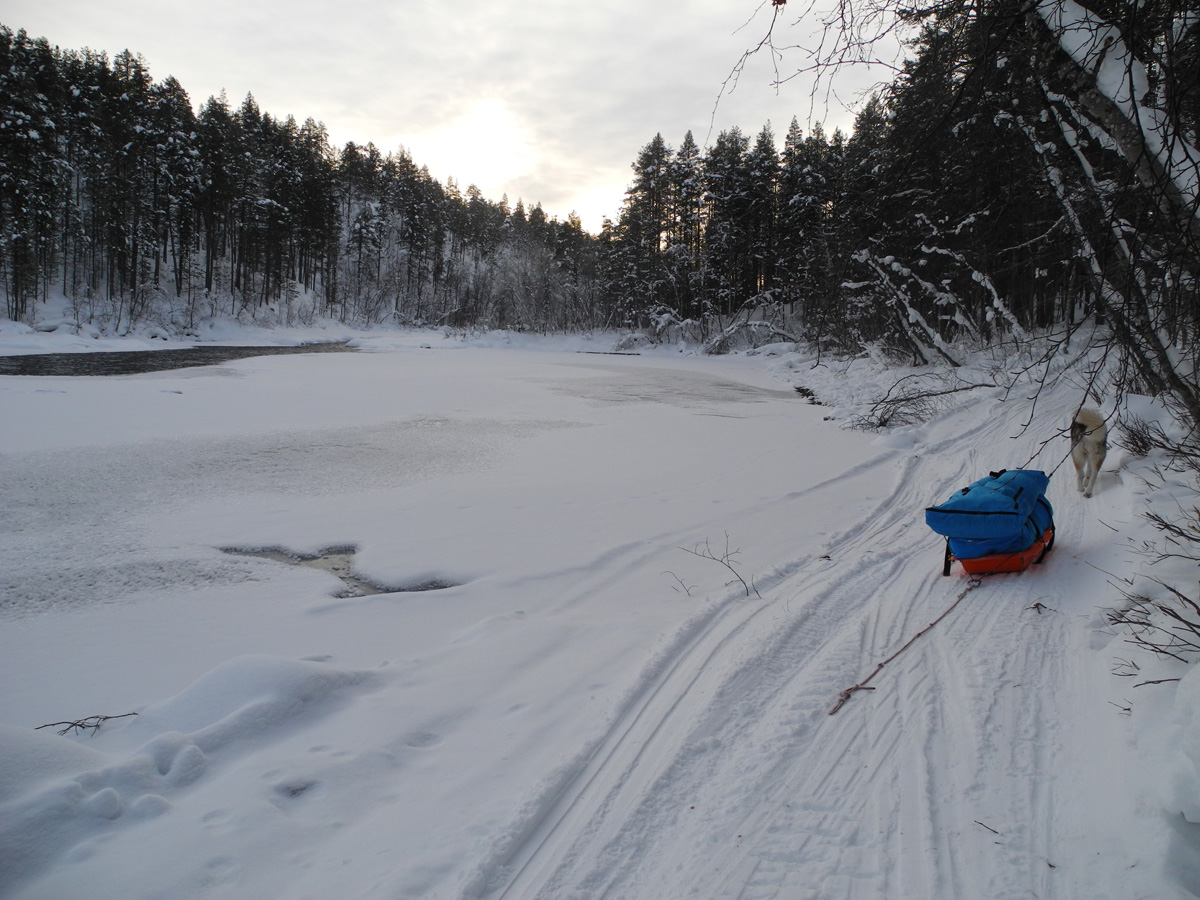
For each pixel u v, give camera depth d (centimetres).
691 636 445
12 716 372
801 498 834
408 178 8662
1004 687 346
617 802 278
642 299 5484
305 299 6550
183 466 989
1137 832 232
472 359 3506
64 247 4847
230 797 275
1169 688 292
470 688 383
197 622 506
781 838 252
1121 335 317
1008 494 495
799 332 4297
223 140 5469
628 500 841
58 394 1600
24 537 689
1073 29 251
